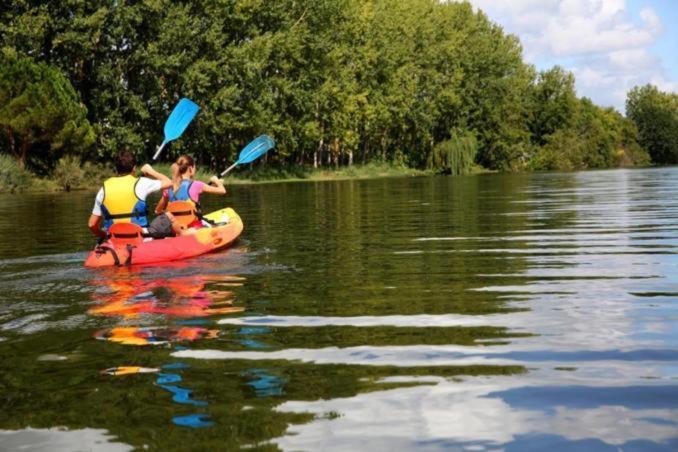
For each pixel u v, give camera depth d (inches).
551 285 221.6
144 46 1561.3
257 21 1796.3
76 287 229.5
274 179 1817.2
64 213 626.2
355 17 2053.4
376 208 618.5
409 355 143.4
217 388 124.3
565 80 3139.8
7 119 1160.8
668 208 545.3
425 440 101.6
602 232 379.9
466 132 2449.6
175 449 99.0
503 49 2704.2
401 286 223.6
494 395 119.2
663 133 4082.2
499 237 364.8
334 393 121.0
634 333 158.7
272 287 224.7
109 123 1528.1
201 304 198.8
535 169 2883.9
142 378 131.0
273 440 101.6
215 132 1686.8
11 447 101.8
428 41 2395.4
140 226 291.6
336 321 174.7
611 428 104.7
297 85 1850.4
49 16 1400.1
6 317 185.6
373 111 2127.2
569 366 134.8
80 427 108.2
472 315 179.8
